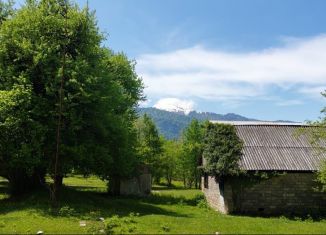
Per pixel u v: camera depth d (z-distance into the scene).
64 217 27.08
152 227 24.08
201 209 40.06
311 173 37.78
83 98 32.03
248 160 38.00
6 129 31.28
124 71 56.19
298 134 37.75
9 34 33.34
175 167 88.62
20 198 34.38
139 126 81.44
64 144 32.47
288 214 37.16
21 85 30.91
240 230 24.11
